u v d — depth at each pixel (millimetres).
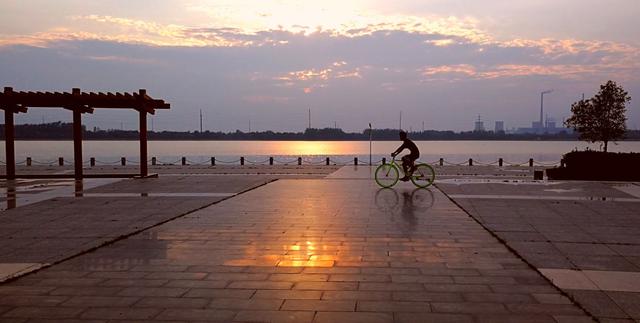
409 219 10070
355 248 7504
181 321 4582
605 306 4969
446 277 5953
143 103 20125
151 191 15195
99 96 19922
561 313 4742
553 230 8859
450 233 8633
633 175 19828
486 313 4750
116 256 7105
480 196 13648
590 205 11906
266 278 5934
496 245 7711
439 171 30547
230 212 11078
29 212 11156
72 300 5188
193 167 35344
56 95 19641
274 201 12891
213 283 5746
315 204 12297
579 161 20578
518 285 5637
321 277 5961
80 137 20062
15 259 6941
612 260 6777
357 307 4926
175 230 9016
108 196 13992
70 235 8578
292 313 4762
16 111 20266
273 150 115812
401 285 5633
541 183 17438
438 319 4602
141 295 5332
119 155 73625
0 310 4902
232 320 4594
